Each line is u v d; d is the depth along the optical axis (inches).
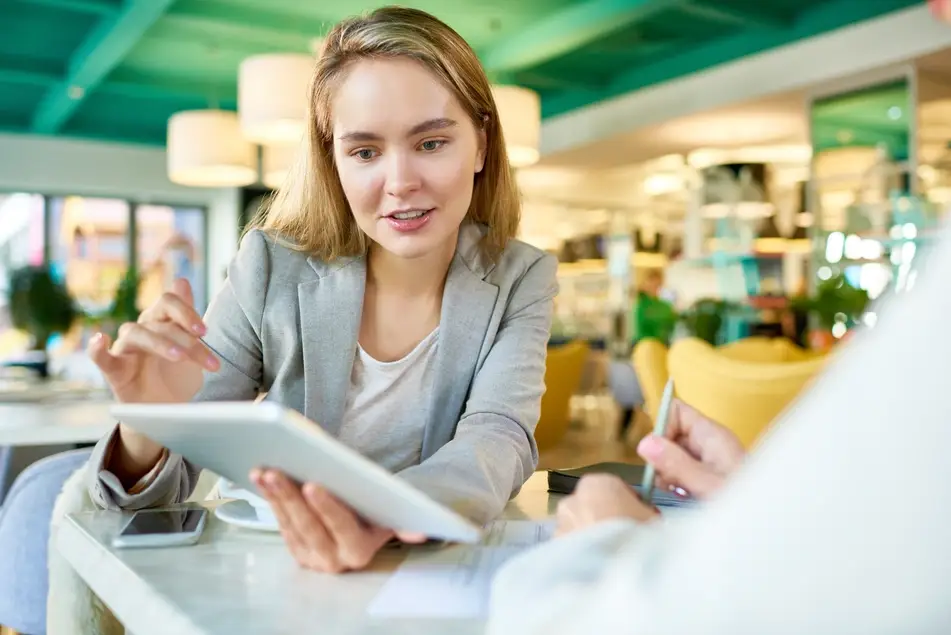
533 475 52.4
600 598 13.9
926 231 214.7
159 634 25.0
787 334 269.4
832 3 235.6
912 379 10.2
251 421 22.2
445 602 25.0
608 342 399.2
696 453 32.1
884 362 10.6
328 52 43.4
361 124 41.1
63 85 299.6
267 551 31.3
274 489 26.9
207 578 27.6
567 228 497.0
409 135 41.1
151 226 415.5
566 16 243.0
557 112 342.6
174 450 32.3
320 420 46.7
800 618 10.7
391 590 26.2
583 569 17.8
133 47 273.7
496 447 40.0
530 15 248.1
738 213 351.3
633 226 498.3
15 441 79.6
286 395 47.3
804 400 11.9
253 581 27.4
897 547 10.1
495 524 36.7
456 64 41.9
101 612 43.8
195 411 23.8
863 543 10.3
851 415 10.6
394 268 47.8
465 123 42.7
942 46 206.8
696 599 11.6
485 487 35.2
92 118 377.7
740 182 349.1
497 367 46.6
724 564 11.4
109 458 38.8
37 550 63.3
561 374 191.6
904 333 10.5
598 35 261.0
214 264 422.3
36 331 149.9
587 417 325.1
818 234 248.7
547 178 409.1
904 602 10.1
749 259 331.6
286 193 50.7
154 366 37.1
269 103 167.5
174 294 36.3
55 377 151.7
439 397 47.0
